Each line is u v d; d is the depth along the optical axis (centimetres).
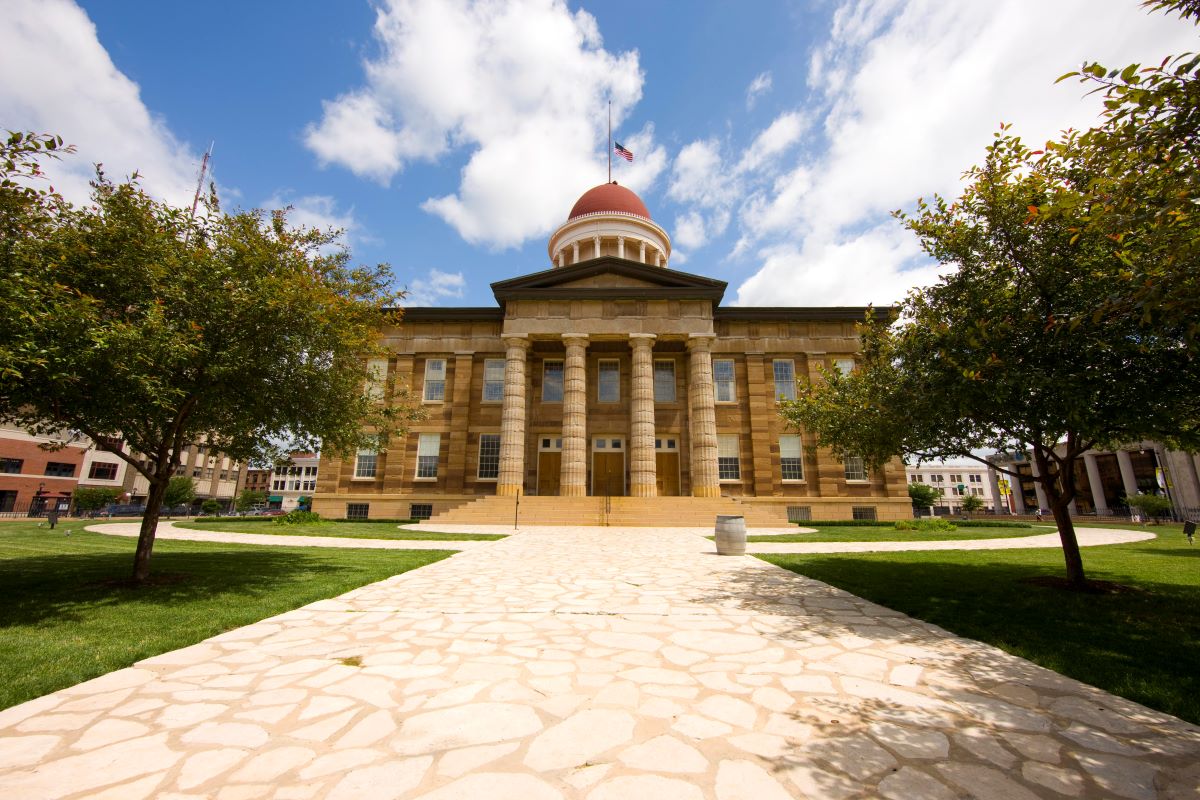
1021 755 365
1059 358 802
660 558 1396
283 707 445
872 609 807
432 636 659
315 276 1160
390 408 1366
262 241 1025
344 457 1321
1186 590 919
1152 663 549
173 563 1234
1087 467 5694
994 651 602
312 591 912
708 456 2981
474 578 1083
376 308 1362
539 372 3375
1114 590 923
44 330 688
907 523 2464
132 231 898
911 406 951
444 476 3191
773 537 2048
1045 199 838
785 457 3219
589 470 3250
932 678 515
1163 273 509
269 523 2662
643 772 340
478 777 334
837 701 458
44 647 594
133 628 677
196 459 7200
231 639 646
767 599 880
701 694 473
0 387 721
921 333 972
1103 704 454
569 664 554
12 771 339
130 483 6231
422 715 429
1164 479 4459
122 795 314
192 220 1012
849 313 3291
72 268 840
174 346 799
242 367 955
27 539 1780
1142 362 761
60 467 5528
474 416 3281
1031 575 1096
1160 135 455
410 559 1324
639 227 4416
